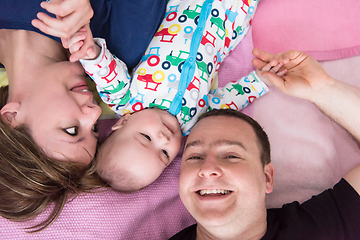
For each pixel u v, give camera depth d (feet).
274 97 4.85
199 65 4.39
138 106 4.28
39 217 3.86
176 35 4.39
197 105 4.45
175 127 4.26
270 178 3.59
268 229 3.50
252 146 3.43
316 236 3.39
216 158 3.30
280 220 3.64
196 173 3.29
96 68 3.69
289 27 5.18
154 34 4.54
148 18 4.29
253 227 3.39
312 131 4.61
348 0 5.12
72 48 3.07
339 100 4.04
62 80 3.73
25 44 3.76
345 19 5.06
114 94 4.18
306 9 5.17
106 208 4.06
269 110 4.80
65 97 3.63
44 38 3.87
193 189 3.29
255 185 3.22
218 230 3.28
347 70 4.84
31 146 3.51
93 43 3.29
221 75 5.09
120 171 3.96
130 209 4.20
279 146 4.63
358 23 5.02
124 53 4.37
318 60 4.95
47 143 3.50
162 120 4.16
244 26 4.98
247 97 4.76
